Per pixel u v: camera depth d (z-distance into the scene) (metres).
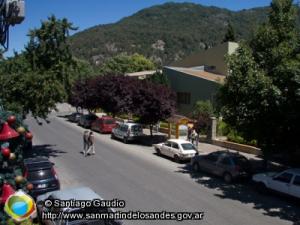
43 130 39.31
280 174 16.53
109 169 21.73
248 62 18.14
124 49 190.25
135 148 29.30
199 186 18.53
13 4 7.51
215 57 43.25
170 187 18.17
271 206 15.63
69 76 24.03
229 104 19.25
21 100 22.22
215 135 30.84
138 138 31.39
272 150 18.72
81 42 195.75
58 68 23.44
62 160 24.02
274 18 19.55
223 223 13.52
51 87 22.42
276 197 16.94
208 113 31.64
